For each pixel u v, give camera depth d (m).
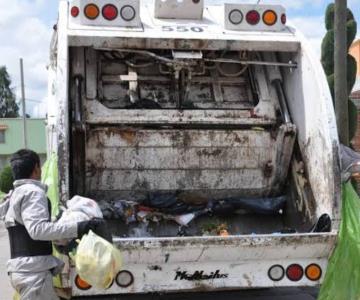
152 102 5.12
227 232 5.00
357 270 4.43
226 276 4.41
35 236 3.62
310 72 4.80
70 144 4.81
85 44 4.70
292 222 5.11
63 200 4.16
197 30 4.95
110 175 5.03
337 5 7.12
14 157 3.88
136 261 4.23
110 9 4.81
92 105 4.91
